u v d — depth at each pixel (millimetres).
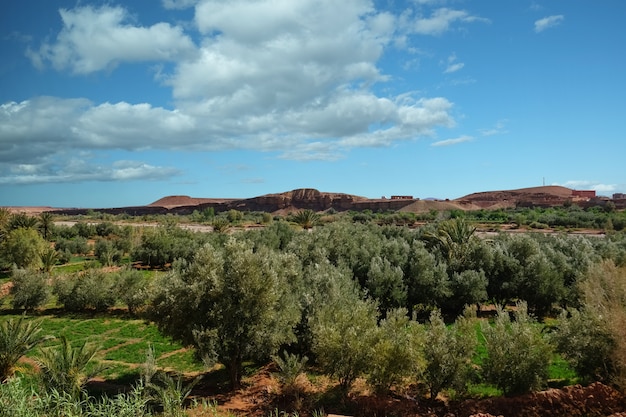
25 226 73688
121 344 30656
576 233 88812
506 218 123188
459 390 17875
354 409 17781
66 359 17391
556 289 34938
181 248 68312
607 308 19078
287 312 21406
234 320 20297
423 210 187750
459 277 36562
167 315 21000
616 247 42844
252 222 138625
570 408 16422
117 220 164125
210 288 20562
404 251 41938
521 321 19047
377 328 18703
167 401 14250
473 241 41156
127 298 38938
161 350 29078
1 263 60312
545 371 18031
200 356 19578
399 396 18734
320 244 41531
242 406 18859
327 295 25219
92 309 41562
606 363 18219
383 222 124875
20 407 10086
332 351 18141
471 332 18844
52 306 43406
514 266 37250
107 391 21266
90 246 82125
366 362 17875
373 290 35625
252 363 25172
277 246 61125
